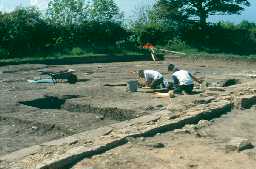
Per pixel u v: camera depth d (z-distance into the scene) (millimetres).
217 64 30750
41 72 22969
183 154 7484
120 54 33594
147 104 12375
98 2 36969
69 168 6715
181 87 14109
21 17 32625
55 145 7605
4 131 10008
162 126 9008
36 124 10508
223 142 8320
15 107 12320
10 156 7062
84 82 18594
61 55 32281
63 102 13680
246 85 15484
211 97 12453
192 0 39312
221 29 39656
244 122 10164
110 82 18281
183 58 32750
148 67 26656
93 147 7379
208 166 6918
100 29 36594
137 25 39094
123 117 11695
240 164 7047
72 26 35500
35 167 6402
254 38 38438
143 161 7055
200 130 9281
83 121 10891
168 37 39125
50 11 35406
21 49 32344
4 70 23719
